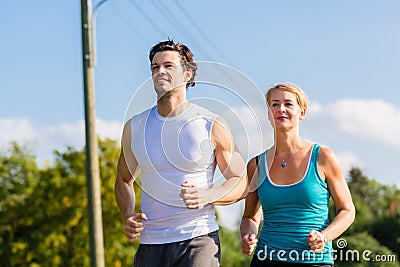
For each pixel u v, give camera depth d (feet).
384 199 277.23
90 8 53.93
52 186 150.41
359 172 285.23
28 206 151.84
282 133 23.54
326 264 23.24
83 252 149.89
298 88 23.82
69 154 153.07
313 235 21.84
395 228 114.42
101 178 143.23
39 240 148.05
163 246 22.35
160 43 22.67
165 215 22.38
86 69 54.13
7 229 151.53
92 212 55.52
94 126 55.06
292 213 23.29
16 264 149.59
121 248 144.66
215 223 22.88
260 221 25.45
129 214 23.09
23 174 157.79
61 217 149.28
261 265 23.66
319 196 23.22
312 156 23.45
